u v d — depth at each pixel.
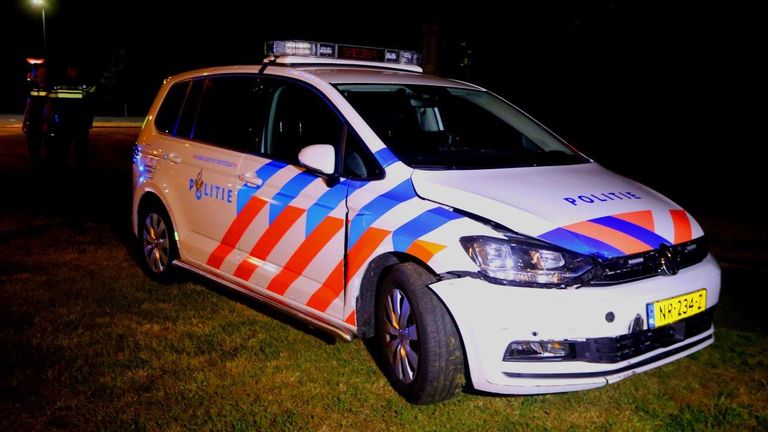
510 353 3.14
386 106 4.12
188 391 3.61
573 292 3.11
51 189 9.46
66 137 9.16
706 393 3.64
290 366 3.91
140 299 4.98
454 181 3.56
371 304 3.74
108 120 28.86
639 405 3.50
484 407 3.48
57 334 4.31
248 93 4.66
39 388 3.62
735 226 7.97
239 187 4.46
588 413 3.43
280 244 4.17
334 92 4.09
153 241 5.38
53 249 6.32
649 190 4.01
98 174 11.41
